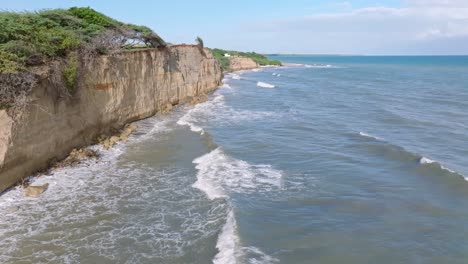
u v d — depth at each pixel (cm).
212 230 1271
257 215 1379
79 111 2045
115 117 2467
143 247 1173
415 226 1327
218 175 1767
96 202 1477
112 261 1099
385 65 16025
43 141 1717
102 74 2284
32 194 1496
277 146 2267
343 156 2097
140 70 2844
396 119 3159
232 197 1518
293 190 1619
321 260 1120
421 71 10781
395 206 1482
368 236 1260
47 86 1728
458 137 2573
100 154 2042
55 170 1764
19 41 1647
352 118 3216
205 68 4688
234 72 10169
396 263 1115
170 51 3497
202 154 2080
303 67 14000
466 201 1524
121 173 1792
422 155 2069
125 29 2739
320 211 1433
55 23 2145
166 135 2462
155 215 1380
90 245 1179
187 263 1090
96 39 2308
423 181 1736
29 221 1312
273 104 3931
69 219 1336
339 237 1249
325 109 3675
